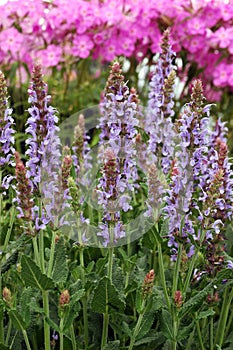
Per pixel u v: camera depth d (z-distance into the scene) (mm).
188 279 913
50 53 1726
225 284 955
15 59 1757
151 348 999
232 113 1942
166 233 950
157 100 982
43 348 1016
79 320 1041
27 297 899
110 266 902
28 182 845
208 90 1855
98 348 1006
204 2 1722
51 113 842
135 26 1740
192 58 1771
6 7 1740
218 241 933
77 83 1894
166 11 1729
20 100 1765
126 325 922
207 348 1021
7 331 971
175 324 911
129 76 1821
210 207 874
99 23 1731
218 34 1713
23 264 849
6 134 864
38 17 1745
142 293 887
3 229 995
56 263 898
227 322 1077
